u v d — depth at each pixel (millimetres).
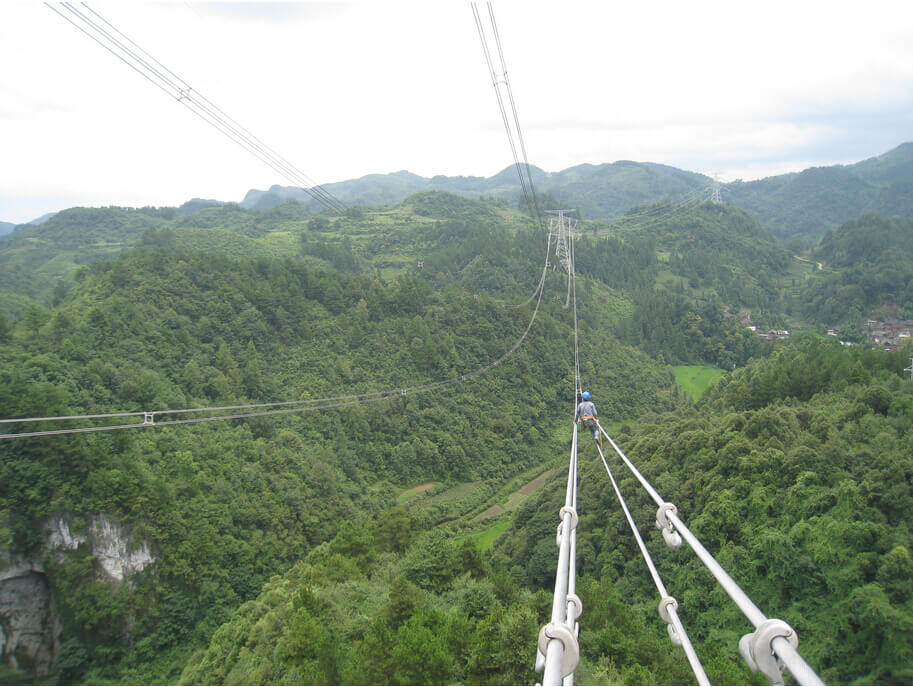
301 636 29672
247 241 151500
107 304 65562
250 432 62969
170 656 47031
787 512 35875
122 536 47938
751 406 59844
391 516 49750
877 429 40031
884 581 29578
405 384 80125
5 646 46781
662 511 7668
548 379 94562
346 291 89188
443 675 25234
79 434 49281
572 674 3912
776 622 3441
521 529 53562
